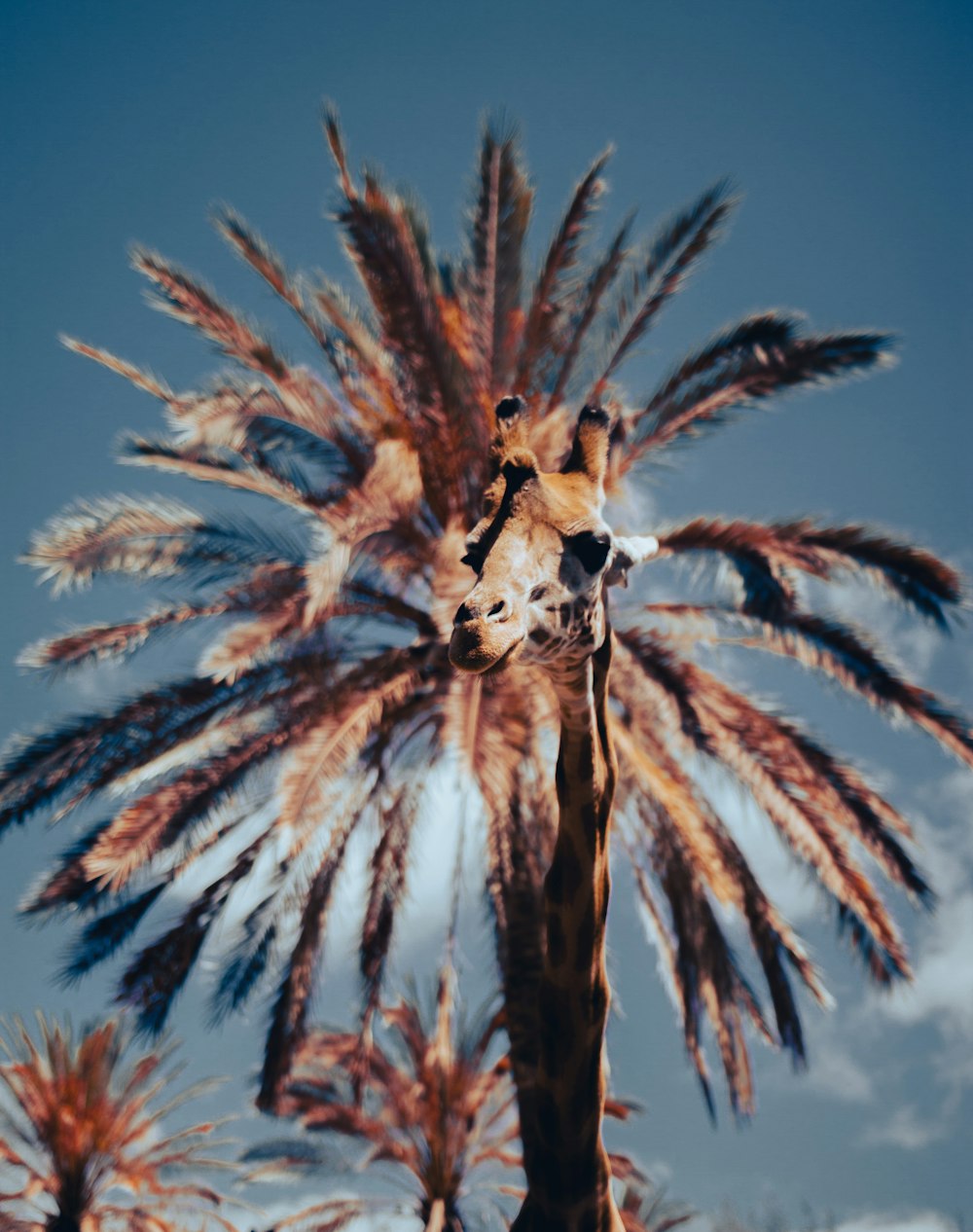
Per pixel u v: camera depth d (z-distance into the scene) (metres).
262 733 13.05
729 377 13.05
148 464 12.80
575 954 6.69
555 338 13.51
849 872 12.98
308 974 13.14
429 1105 19.45
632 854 13.87
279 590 12.82
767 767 12.91
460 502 13.38
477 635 4.52
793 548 12.75
